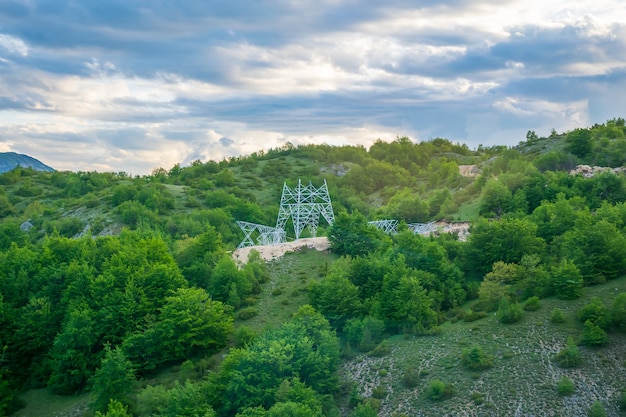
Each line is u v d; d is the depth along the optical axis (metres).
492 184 173.88
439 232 160.00
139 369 105.38
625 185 165.88
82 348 108.69
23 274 126.75
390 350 99.62
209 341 108.00
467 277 125.94
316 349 98.25
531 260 115.06
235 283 123.81
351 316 110.81
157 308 114.56
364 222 147.50
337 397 91.12
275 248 147.25
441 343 98.62
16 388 109.56
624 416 78.06
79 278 121.62
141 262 126.88
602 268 109.62
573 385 83.25
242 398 85.88
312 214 184.00
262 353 89.75
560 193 159.00
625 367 85.25
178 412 83.62
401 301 107.38
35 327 114.88
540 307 102.88
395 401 87.62
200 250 141.25
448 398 85.31
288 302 121.25
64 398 106.44
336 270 120.62
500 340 95.75
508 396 83.50
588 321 91.06
